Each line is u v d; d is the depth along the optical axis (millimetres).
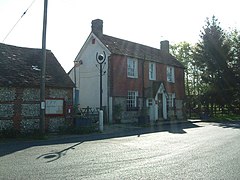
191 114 42625
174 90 33875
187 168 8055
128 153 10547
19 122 18016
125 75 27484
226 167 8164
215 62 40719
